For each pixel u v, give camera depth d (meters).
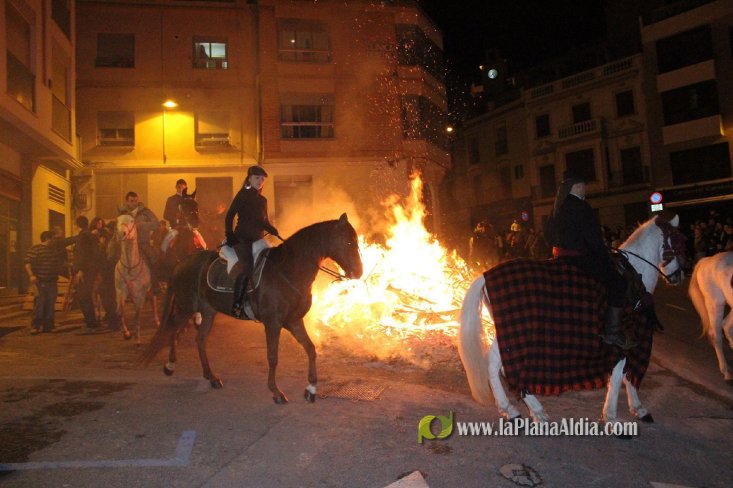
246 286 5.30
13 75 12.88
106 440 4.14
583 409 5.12
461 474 3.68
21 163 15.45
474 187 40.53
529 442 4.23
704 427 4.62
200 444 4.11
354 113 23.94
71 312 12.66
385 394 5.40
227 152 23.14
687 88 29.23
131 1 22.59
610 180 32.12
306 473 3.68
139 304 8.27
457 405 5.08
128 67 22.66
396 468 3.76
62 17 16.92
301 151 23.34
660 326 4.68
